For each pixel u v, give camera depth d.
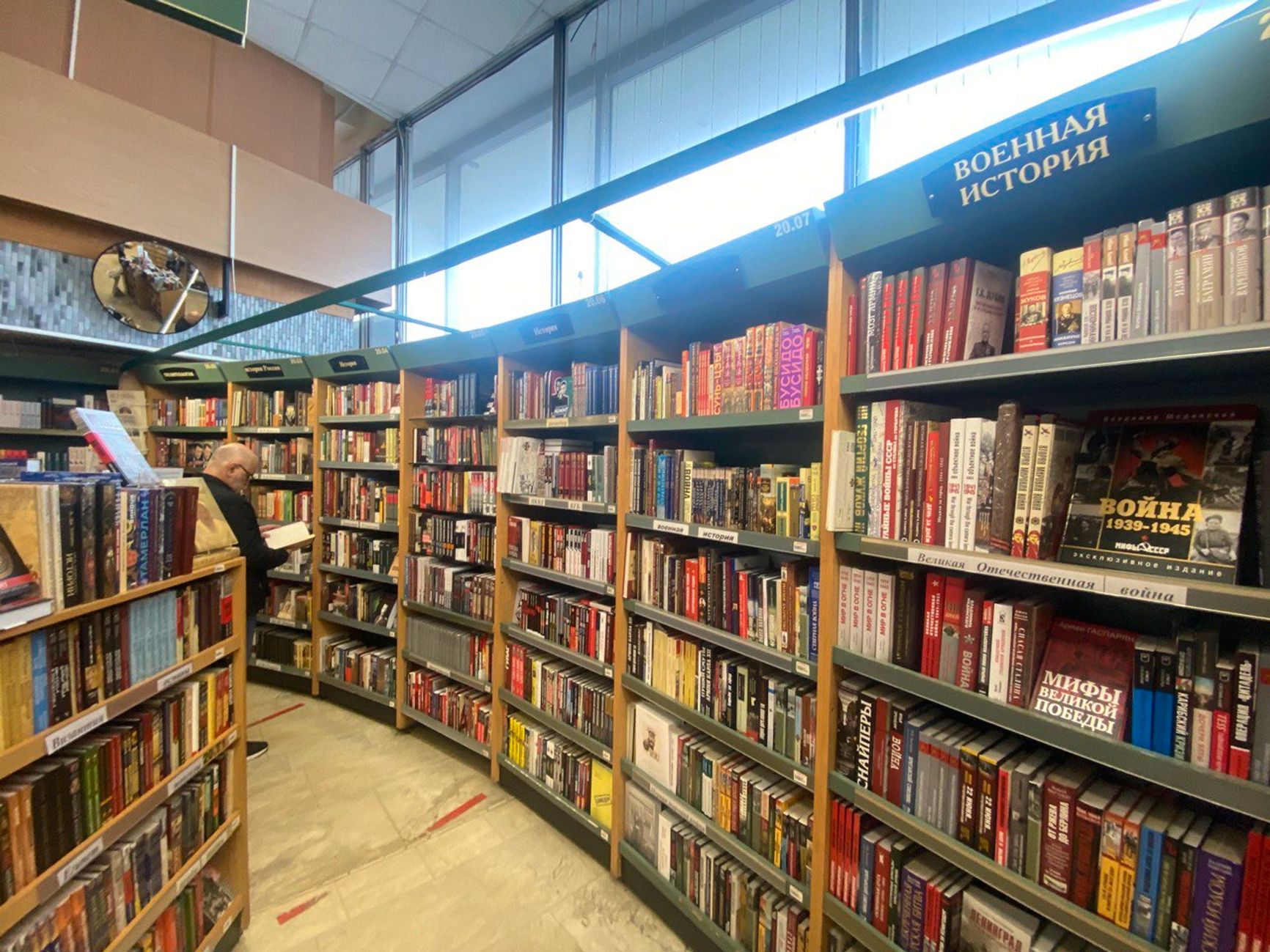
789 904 1.51
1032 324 1.04
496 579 2.60
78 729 1.16
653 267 2.93
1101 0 0.66
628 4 2.88
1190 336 0.82
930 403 1.44
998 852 1.09
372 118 4.45
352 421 3.41
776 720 1.51
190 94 3.47
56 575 1.11
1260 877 0.82
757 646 1.53
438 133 4.27
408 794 2.55
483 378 2.87
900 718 1.25
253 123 3.76
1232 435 0.93
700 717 1.72
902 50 2.02
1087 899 0.99
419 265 1.41
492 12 3.08
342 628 3.79
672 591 1.84
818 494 1.40
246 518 2.86
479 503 2.78
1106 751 0.93
